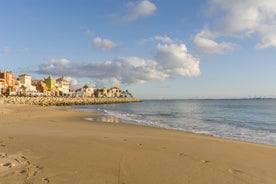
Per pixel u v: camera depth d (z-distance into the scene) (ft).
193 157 26.17
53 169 19.85
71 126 56.70
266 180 19.17
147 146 31.58
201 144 34.63
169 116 112.06
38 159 22.98
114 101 431.02
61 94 456.86
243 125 72.69
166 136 42.88
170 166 22.11
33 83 410.72
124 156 25.41
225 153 29.01
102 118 91.25
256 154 29.07
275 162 25.26
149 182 17.67
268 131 58.54
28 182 16.51
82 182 17.02
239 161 25.26
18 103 233.76
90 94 558.97
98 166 21.31
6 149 27.43
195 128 64.39
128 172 19.89
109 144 32.09
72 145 30.63
